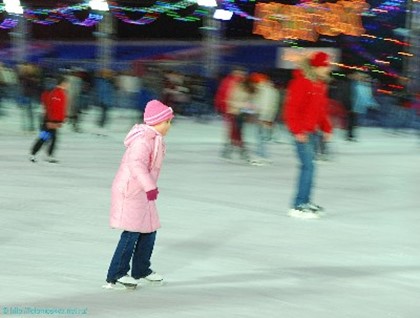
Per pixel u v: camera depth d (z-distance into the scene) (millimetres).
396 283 7809
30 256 8242
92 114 31469
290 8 33312
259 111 17953
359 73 24234
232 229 10172
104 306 6438
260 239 9641
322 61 10898
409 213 12047
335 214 11648
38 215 10570
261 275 7871
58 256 8281
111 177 14594
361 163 18594
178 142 21891
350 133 24188
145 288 7156
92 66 39531
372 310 6785
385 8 34344
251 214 11289
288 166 17312
